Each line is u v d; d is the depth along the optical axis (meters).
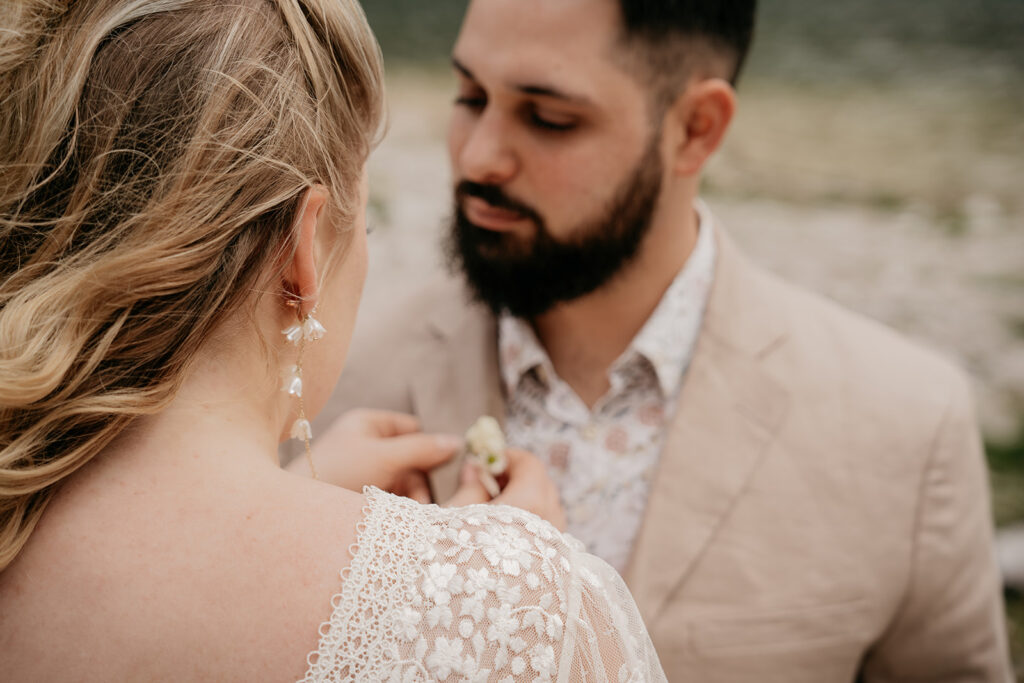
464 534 0.75
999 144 5.46
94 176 0.70
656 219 1.40
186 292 0.72
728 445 1.40
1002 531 3.00
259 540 0.69
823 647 1.36
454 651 0.68
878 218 4.71
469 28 1.31
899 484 1.38
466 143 1.37
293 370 0.81
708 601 1.35
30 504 0.69
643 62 1.29
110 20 0.71
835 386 1.42
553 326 1.53
